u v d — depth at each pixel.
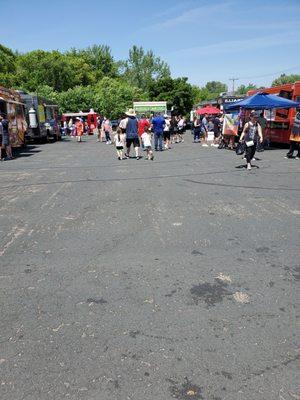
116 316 3.58
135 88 75.12
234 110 19.91
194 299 3.87
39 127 26.17
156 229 6.12
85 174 11.80
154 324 3.44
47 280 4.34
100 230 6.11
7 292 4.07
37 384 2.72
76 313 3.64
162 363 2.92
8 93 19.95
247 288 4.09
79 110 59.56
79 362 2.94
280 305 3.75
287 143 19.22
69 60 80.25
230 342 3.17
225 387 2.67
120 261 4.84
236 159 15.10
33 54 70.88
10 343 3.20
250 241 5.52
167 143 21.02
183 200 8.09
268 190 9.02
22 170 13.06
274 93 20.75
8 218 6.91
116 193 8.88
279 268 4.59
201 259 4.87
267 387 2.67
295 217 6.73
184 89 69.56
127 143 15.98
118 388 2.67
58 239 5.71
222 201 7.97
